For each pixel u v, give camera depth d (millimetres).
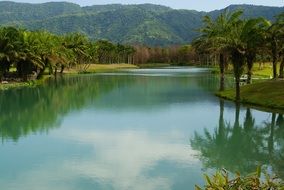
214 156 30016
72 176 25188
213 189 9922
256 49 58125
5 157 29953
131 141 35406
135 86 95750
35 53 105188
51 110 55688
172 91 82250
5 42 96438
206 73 154875
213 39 65312
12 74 106062
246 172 25578
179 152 31266
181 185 23359
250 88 64875
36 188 22953
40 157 29906
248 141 35312
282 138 36469
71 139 36438
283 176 24312
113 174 25516
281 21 68875
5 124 44500
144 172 25953
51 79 124000
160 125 43219
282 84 61562
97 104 61938
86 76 140500
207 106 57406
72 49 158875
